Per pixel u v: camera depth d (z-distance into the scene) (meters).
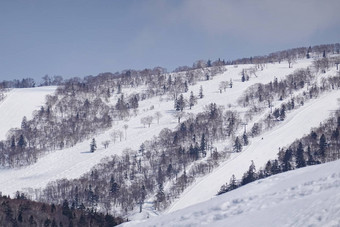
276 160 189.12
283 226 28.72
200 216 37.25
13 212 116.62
